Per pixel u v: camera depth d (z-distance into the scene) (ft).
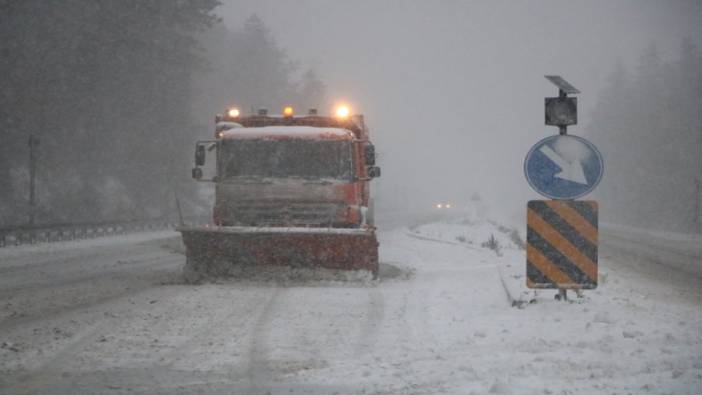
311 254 66.64
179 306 51.06
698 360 31.96
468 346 36.06
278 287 63.77
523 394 25.50
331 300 54.75
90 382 29.14
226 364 32.48
